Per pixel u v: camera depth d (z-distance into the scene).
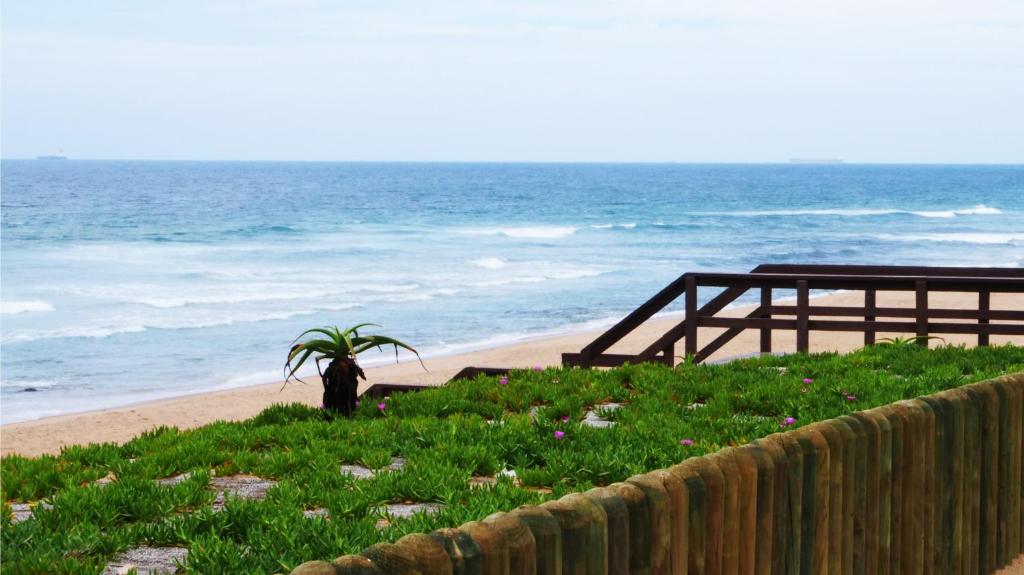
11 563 4.63
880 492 4.73
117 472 6.84
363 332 31.69
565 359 12.63
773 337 25.91
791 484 4.15
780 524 4.11
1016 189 190.12
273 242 67.69
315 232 77.44
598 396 9.12
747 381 9.68
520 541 3.15
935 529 5.14
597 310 36.78
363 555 3.00
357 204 118.88
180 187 163.75
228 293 41.78
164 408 20.44
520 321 34.25
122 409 20.48
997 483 5.69
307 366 26.62
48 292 41.75
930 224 92.25
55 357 28.02
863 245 68.50
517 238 73.88
